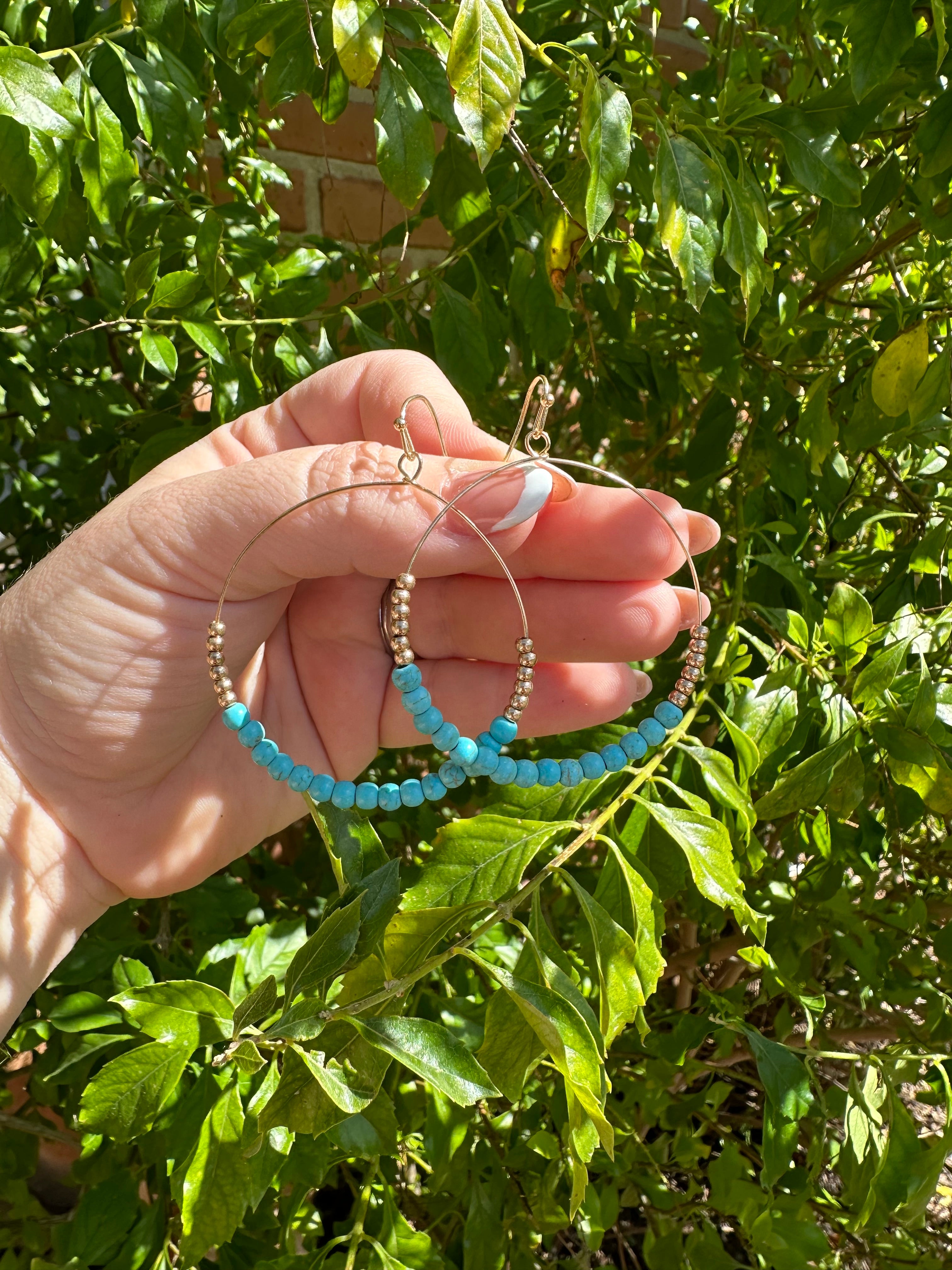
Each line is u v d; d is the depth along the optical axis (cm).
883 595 24
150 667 17
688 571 27
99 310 27
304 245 27
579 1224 22
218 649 16
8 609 17
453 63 14
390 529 16
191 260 25
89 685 17
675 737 19
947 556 23
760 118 20
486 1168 24
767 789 23
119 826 19
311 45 18
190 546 16
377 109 18
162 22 19
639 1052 26
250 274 23
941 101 19
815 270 27
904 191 24
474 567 16
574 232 20
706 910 24
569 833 20
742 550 23
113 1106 16
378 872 15
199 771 19
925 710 18
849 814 20
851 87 18
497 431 33
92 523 17
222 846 20
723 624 26
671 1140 27
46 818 18
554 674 19
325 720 20
